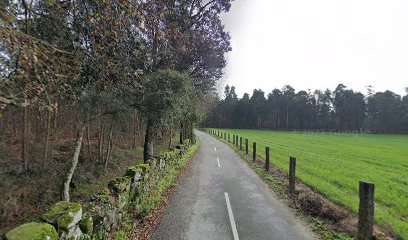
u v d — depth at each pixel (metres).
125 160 16.19
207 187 9.28
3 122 13.62
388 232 5.65
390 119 83.38
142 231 5.56
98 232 4.16
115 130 15.80
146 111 10.66
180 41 12.22
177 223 5.98
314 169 13.04
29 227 2.77
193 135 26.44
